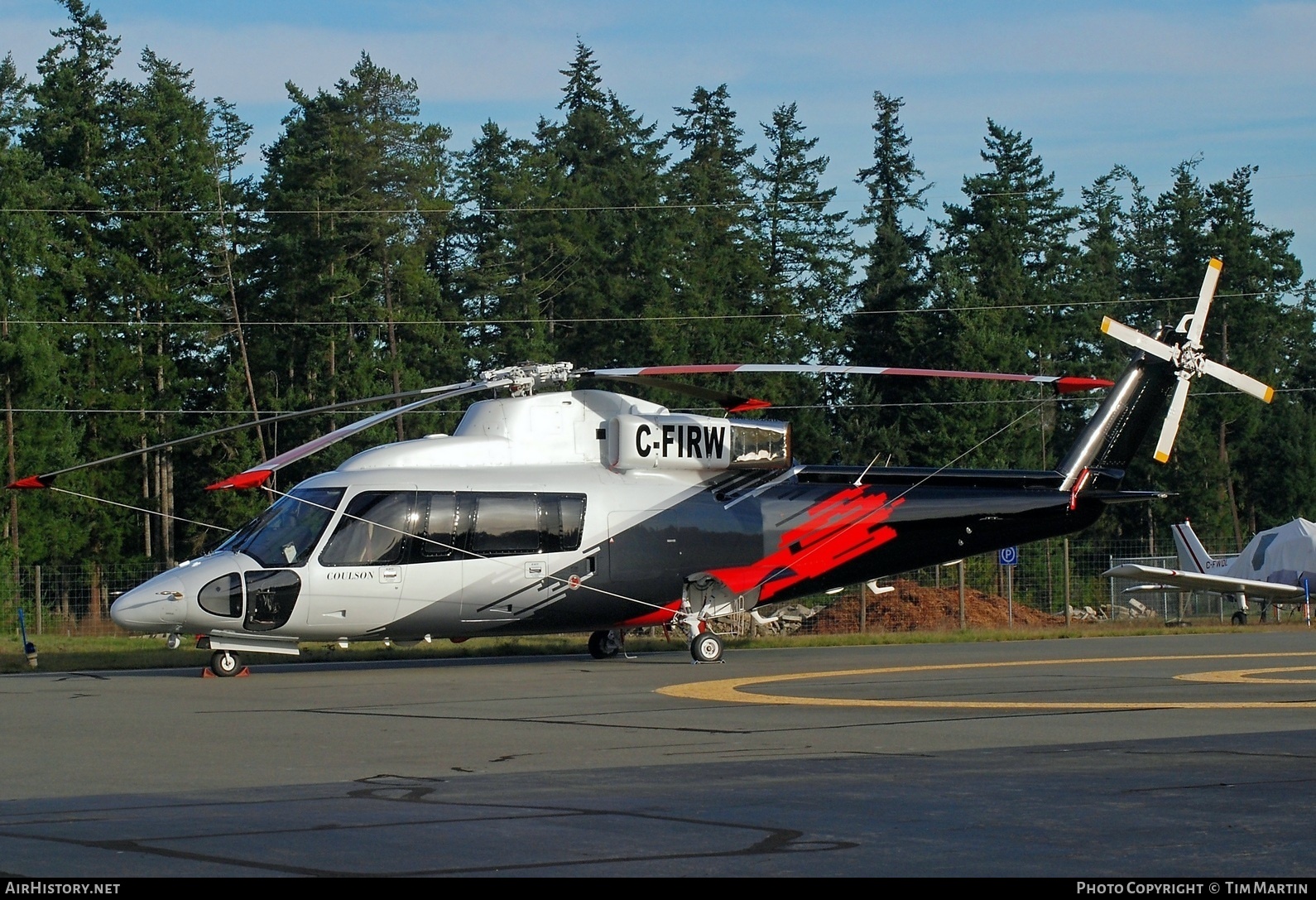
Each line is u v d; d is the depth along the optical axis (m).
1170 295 132.75
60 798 14.10
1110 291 148.88
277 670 32.91
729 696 24.48
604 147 147.75
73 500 94.00
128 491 99.75
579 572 32.28
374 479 31.36
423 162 118.81
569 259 123.81
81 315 100.81
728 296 122.56
